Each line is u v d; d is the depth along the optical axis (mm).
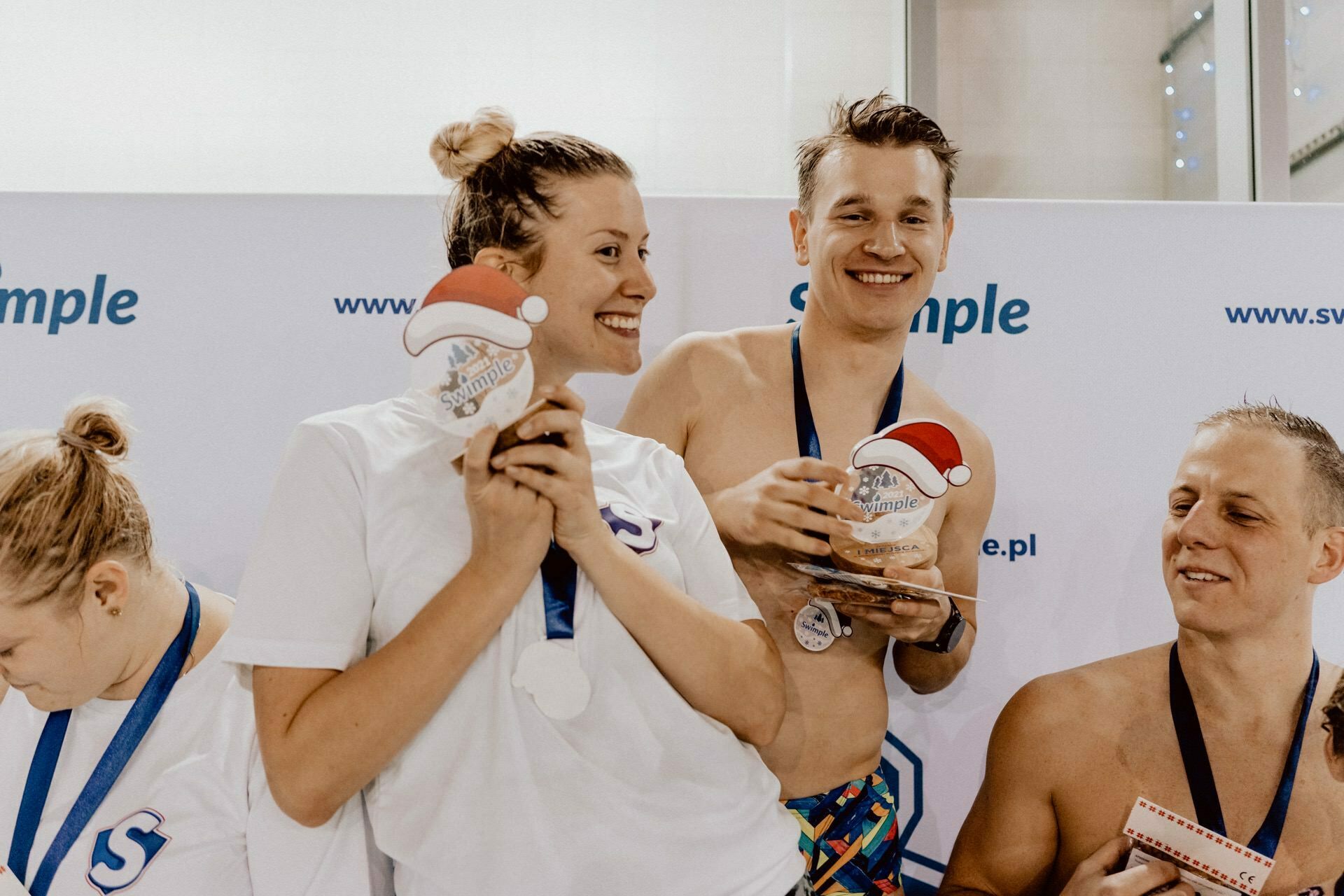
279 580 1136
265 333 1889
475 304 1110
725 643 1235
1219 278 1944
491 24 3408
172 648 1367
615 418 1928
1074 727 1863
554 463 1094
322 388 1892
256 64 3391
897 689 1901
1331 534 1835
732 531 1707
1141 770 1824
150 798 1293
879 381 1822
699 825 1183
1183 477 1905
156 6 3385
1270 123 2412
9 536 1240
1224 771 1793
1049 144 3049
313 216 1898
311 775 1079
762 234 1931
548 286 1287
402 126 3402
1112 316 1936
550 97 3396
